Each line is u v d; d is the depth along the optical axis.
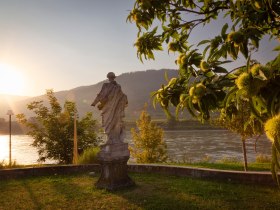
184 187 10.38
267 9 2.59
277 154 1.48
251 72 1.73
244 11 2.70
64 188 10.95
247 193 9.36
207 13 3.77
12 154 61.62
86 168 14.17
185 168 12.18
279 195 8.99
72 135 25.98
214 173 11.32
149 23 4.02
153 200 9.00
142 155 28.16
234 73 2.48
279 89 1.67
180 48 3.96
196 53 2.90
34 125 26.55
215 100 2.29
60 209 8.59
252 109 1.72
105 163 10.50
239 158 44.03
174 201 8.83
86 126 26.98
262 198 8.80
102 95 10.47
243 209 7.95
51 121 26.05
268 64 1.77
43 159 26.80
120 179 10.58
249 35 2.47
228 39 2.52
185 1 4.14
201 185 10.57
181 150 58.12
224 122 15.02
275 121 1.52
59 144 26.03
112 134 10.59
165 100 2.97
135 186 10.78
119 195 9.69
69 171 13.89
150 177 12.29
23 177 13.02
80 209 8.52
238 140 77.00
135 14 3.94
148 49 4.05
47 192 10.44
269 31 2.72
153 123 28.36
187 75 2.97
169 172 12.63
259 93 1.73
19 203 9.24
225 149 58.06
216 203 8.48
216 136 93.56
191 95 2.32
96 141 27.42
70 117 26.52
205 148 60.91
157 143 27.97
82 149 26.16
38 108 26.30
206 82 2.46
